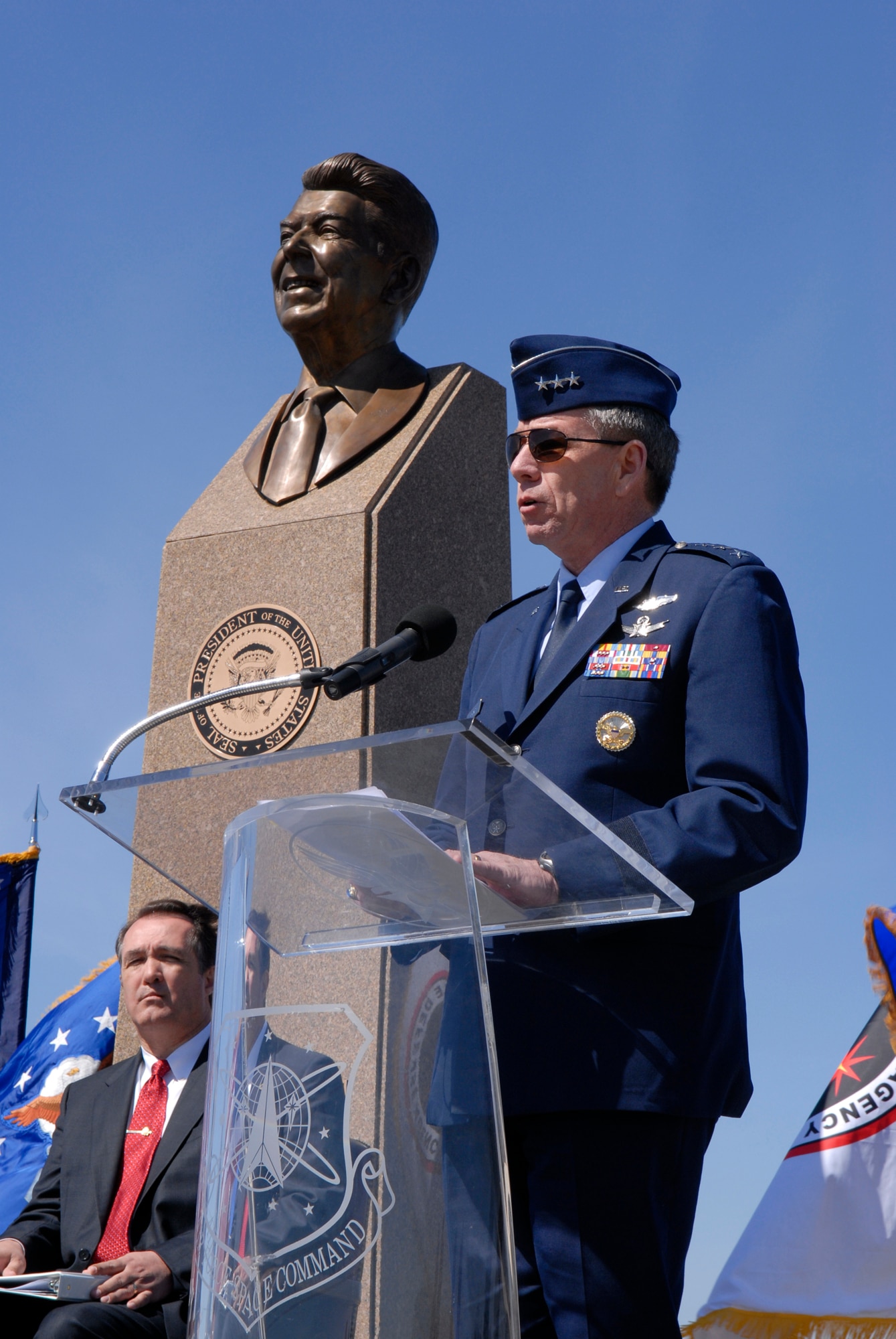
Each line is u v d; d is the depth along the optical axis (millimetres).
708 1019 3049
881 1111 4855
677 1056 2955
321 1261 2297
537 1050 2975
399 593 5930
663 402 3711
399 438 6285
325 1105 2375
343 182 6473
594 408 3646
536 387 3705
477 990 2469
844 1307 4605
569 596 3531
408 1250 2299
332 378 6445
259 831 2531
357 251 6355
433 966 2492
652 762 3178
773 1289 4703
